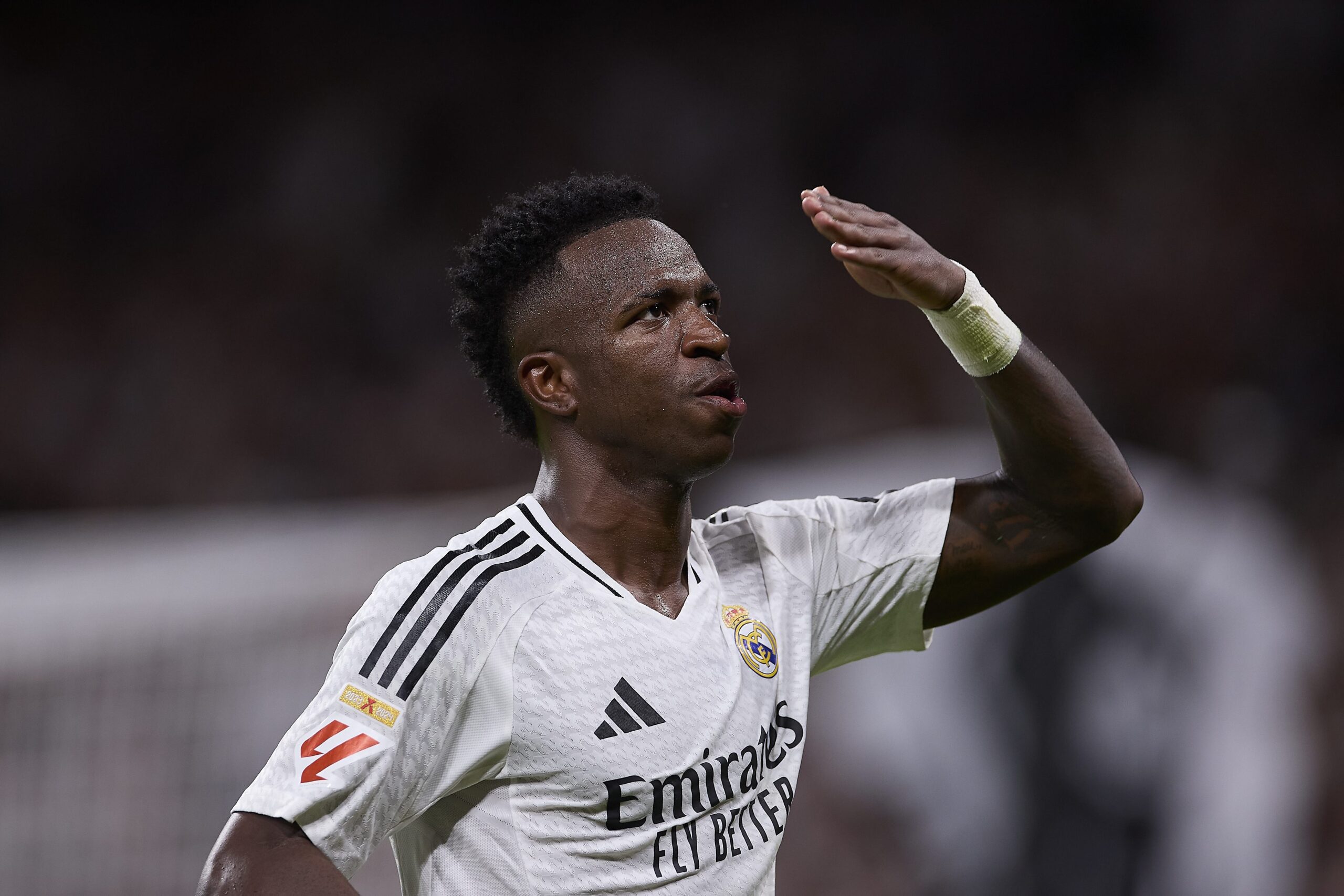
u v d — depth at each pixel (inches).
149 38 2353.6
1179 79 2386.8
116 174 2297.0
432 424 2121.1
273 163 2337.6
